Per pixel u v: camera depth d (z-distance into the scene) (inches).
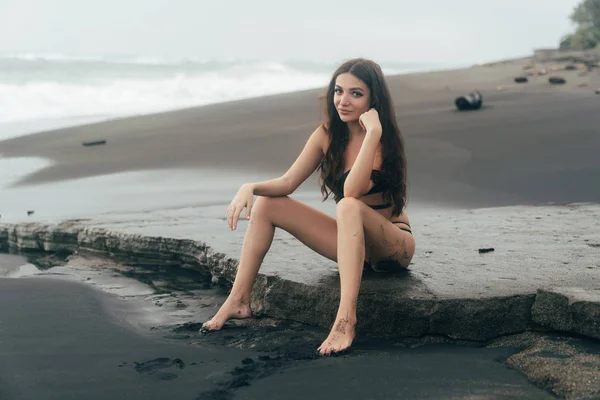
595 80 657.0
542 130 409.4
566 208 249.9
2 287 166.9
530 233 205.6
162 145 461.7
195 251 201.8
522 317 136.9
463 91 659.4
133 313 160.9
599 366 112.0
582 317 128.2
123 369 117.1
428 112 525.7
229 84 1151.6
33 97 821.9
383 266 155.6
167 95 964.0
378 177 148.3
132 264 215.3
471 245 189.5
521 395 105.0
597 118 433.4
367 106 146.7
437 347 132.5
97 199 315.0
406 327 138.6
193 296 179.0
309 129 492.4
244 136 477.4
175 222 243.3
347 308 129.3
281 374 114.7
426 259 171.8
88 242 228.5
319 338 137.8
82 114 755.4
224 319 145.1
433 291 141.8
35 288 167.0
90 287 174.6
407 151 379.9
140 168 390.6
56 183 362.6
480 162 346.3
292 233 149.3
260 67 1434.5
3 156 450.0
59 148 473.1
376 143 140.0
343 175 151.4
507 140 390.6
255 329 145.8
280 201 147.9
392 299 139.2
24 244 244.7
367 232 144.0
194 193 319.6
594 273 153.9
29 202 313.7
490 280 149.5
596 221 223.3
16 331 135.1
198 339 138.6
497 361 121.8
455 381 110.8
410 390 107.2
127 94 935.7
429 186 307.0
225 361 121.6
